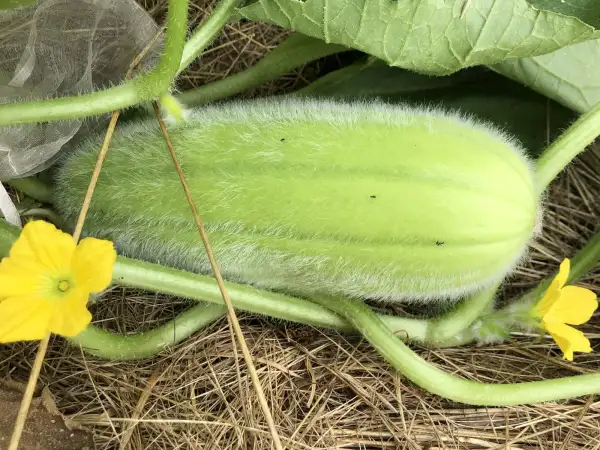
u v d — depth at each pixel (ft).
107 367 0.96
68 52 1.00
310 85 1.15
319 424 0.95
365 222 0.81
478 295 0.97
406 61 0.87
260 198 0.83
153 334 0.94
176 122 0.88
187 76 1.20
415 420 0.98
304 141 0.84
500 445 0.97
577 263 1.08
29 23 0.94
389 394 0.99
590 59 1.01
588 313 0.91
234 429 0.92
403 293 0.90
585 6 0.94
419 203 0.80
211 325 1.01
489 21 0.82
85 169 0.92
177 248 0.90
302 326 1.04
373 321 0.93
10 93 0.97
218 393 0.96
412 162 0.81
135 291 1.05
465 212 0.80
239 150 0.85
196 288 0.88
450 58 0.87
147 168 0.88
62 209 0.97
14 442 0.69
